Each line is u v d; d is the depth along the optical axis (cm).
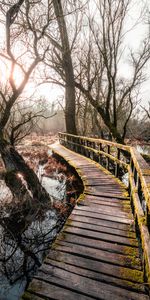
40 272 342
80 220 496
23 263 478
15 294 398
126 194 635
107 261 364
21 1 648
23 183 752
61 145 1898
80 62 1767
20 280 432
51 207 695
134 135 3450
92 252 386
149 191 299
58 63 1562
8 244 541
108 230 454
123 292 306
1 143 788
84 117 2014
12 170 755
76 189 873
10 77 757
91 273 340
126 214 521
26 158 1413
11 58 723
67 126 1709
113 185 727
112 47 1529
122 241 416
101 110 1627
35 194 730
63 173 1114
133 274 336
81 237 432
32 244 540
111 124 1590
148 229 340
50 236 571
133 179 571
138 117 3034
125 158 1227
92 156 1160
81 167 988
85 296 301
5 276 441
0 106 1015
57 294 303
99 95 1861
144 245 315
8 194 737
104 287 314
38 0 721
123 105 2072
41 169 1178
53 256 378
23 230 593
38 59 743
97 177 823
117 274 337
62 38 1320
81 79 1823
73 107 1683
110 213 528
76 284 319
